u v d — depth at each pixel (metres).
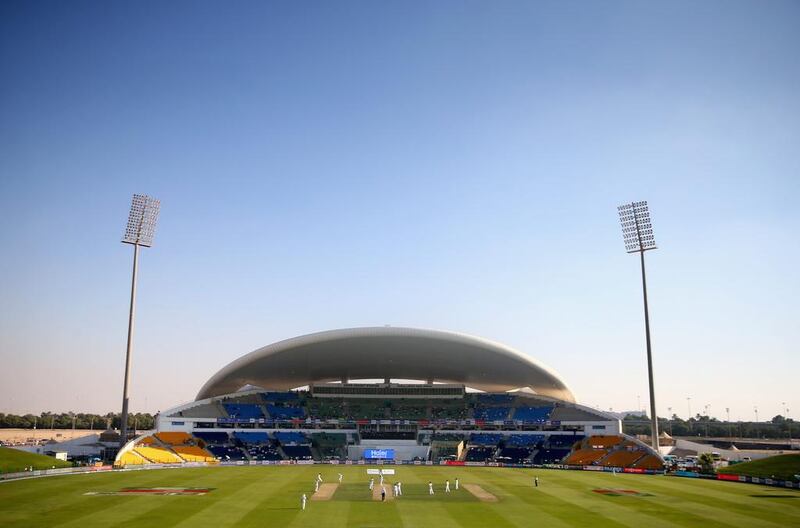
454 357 108.62
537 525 43.38
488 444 107.06
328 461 97.94
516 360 108.88
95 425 191.25
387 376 121.75
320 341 103.69
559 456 101.75
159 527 41.00
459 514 47.28
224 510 47.88
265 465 91.50
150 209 98.38
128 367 95.06
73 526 40.88
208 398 120.88
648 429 199.88
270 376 117.06
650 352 98.00
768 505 52.66
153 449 94.00
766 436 195.38
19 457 73.62
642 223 100.94
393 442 106.56
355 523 43.12
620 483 69.50
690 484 68.62
